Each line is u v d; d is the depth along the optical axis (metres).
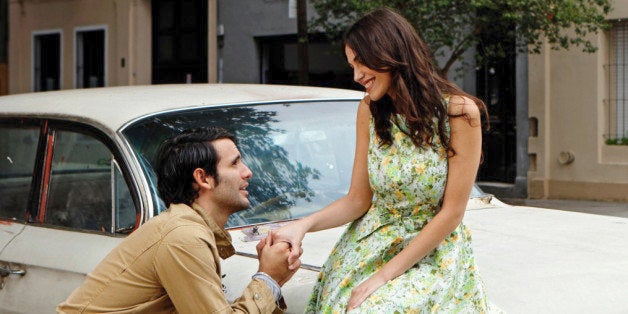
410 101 2.65
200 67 16.92
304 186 3.89
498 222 3.87
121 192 3.69
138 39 17.61
